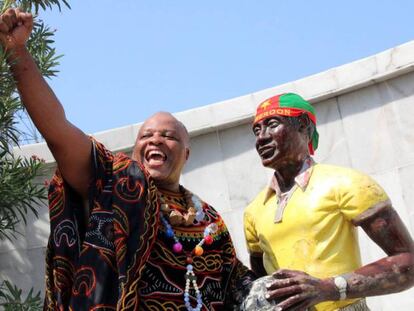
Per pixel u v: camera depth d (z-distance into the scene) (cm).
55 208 367
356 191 407
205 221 396
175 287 368
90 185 364
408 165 650
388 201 410
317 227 409
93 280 350
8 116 529
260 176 692
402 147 654
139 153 398
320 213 409
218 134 711
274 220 422
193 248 382
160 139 395
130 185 363
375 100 668
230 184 700
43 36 572
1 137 550
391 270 395
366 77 665
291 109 429
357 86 670
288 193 424
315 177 421
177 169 400
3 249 721
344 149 675
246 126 703
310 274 406
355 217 406
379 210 405
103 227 357
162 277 368
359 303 411
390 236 404
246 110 697
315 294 380
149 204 364
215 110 706
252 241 445
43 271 713
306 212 412
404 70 653
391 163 657
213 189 705
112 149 720
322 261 406
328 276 404
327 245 407
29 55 365
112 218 358
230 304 400
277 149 425
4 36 363
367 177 414
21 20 366
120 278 346
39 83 360
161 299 363
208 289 380
